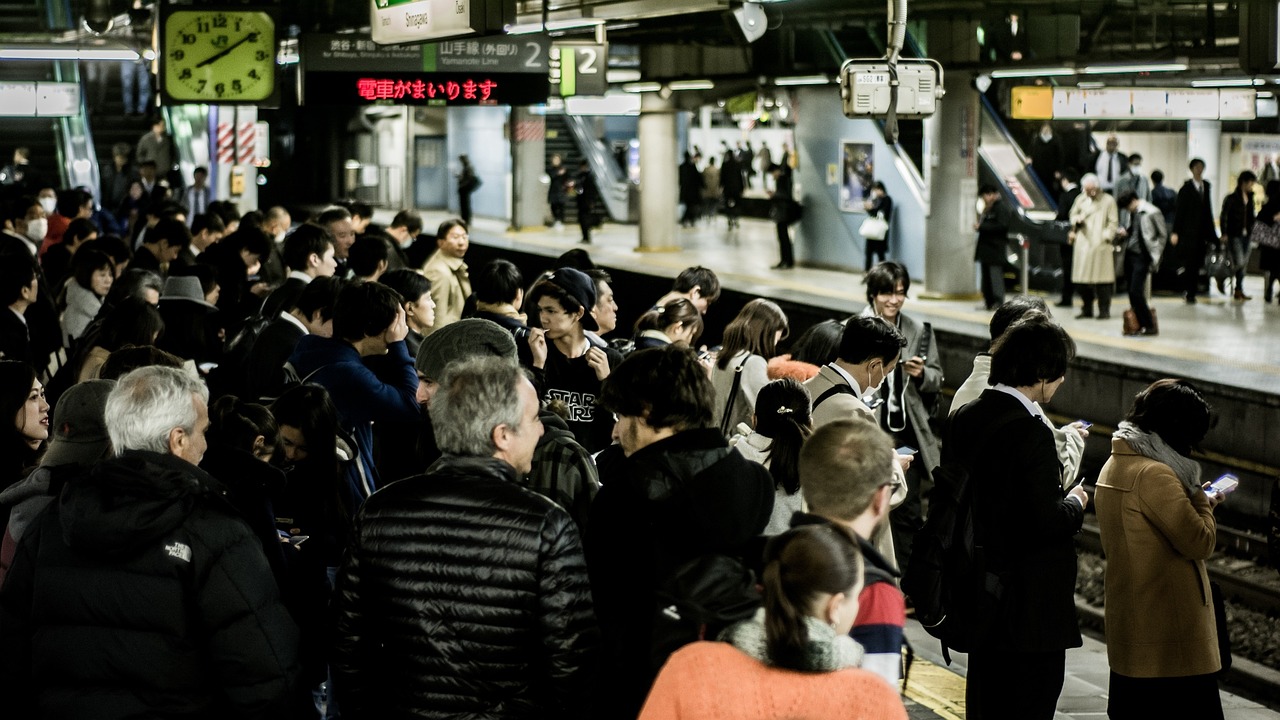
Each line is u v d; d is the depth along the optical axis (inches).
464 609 129.3
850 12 681.0
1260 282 848.3
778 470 162.2
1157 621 195.2
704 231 1240.8
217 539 135.4
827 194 908.6
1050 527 178.5
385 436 231.3
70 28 1060.5
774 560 103.7
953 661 269.3
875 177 861.2
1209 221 732.7
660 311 254.7
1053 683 183.9
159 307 311.6
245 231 391.5
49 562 136.0
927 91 343.9
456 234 378.6
